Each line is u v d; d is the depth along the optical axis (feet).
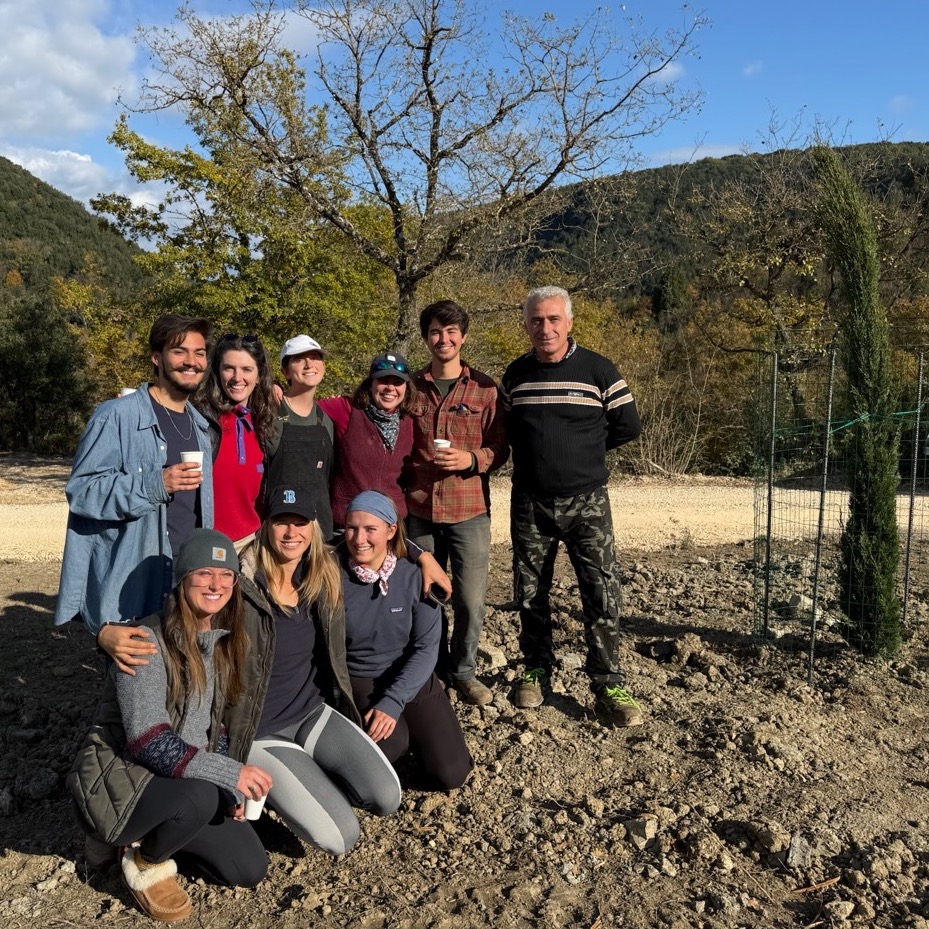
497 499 45.65
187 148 50.47
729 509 41.47
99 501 10.26
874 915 9.91
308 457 13.14
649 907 10.06
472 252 43.21
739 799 12.34
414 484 14.70
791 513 38.63
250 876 10.17
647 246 46.01
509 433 14.74
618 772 13.19
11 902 10.20
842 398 18.28
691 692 16.16
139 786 9.38
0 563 28.60
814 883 10.55
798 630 19.53
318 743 11.15
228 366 11.72
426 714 12.32
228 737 10.36
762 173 61.57
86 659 18.34
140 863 9.93
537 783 12.84
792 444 27.22
